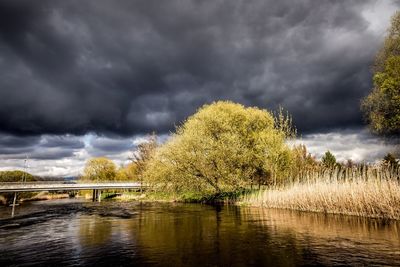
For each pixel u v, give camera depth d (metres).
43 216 28.98
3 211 36.91
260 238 14.86
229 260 11.16
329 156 53.81
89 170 100.06
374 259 10.84
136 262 11.23
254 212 26.23
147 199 56.81
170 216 25.58
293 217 22.09
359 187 21.83
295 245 13.20
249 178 41.97
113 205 43.69
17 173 82.56
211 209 30.62
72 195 103.06
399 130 31.53
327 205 23.97
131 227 19.86
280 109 38.44
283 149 37.31
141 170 66.94
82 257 12.14
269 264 10.60
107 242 15.05
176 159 40.44
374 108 32.84
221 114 43.50
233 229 17.61
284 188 31.84
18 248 14.09
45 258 12.13
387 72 31.48
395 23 31.53
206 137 40.34
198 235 16.11
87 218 26.30
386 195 19.75
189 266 10.54
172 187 42.72
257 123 47.03
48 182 64.56
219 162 39.12
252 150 43.00
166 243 14.34
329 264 10.40
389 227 16.77
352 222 18.84
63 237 16.75
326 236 14.91
